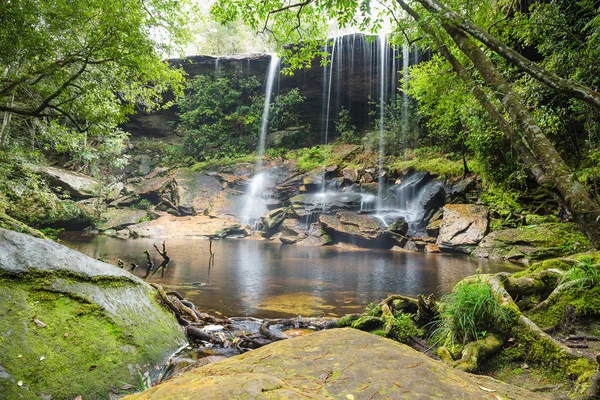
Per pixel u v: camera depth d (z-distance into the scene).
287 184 18.88
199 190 19.81
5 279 2.59
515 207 11.91
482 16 5.33
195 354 3.21
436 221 13.40
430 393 0.92
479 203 13.09
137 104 23.41
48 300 2.66
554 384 2.19
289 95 22.34
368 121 23.08
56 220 15.42
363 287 6.37
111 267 3.48
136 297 3.44
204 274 7.59
